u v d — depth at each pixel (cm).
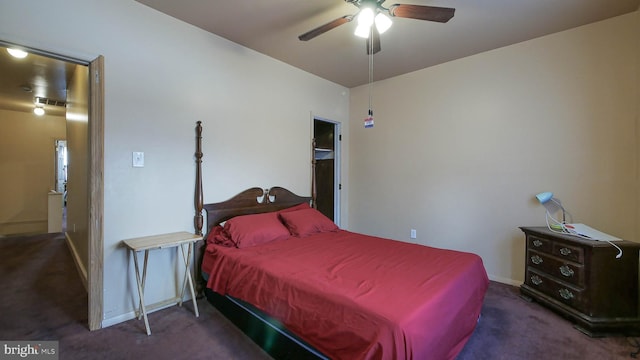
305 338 159
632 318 214
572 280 232
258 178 336
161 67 255
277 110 356
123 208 235
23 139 624
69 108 434
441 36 292
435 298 154
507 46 315
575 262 230
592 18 260
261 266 206
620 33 258
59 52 203
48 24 199
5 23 184
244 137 322
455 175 356
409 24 268
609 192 265
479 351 194
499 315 245
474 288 204
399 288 164
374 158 434
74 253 396
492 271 331
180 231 269
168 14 257
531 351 195
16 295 279
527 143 306
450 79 357
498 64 321
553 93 291
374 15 201
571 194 283
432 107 373
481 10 245
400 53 333
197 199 276
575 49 278
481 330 221
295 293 172
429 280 177
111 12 227
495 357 188
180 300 258
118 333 214
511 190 317
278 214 326
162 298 259
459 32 284
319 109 414
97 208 221
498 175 325
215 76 294
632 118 255
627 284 216
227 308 235
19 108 589
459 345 175
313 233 313
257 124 335
